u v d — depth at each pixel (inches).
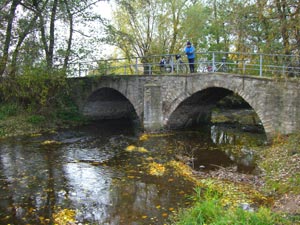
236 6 696.4
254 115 1044.5
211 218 280.4
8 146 621.9
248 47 689.0
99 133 778.2
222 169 470.9
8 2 741.9
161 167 477.7
